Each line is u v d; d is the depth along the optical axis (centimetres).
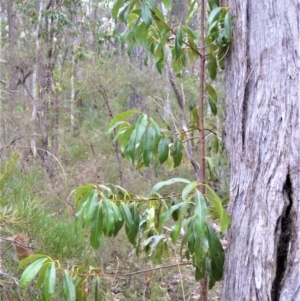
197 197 156
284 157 156
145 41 204
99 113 743
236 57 176
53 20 847
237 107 175
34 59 789
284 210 155
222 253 179
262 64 165
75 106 794
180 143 207
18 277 272
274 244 155
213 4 197
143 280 378
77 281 212
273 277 154
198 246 159
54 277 157
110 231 183
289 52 159
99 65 737
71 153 671
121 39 207
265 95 163
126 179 577
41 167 598
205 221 153
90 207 164
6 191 240
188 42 216
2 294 263
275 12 162
